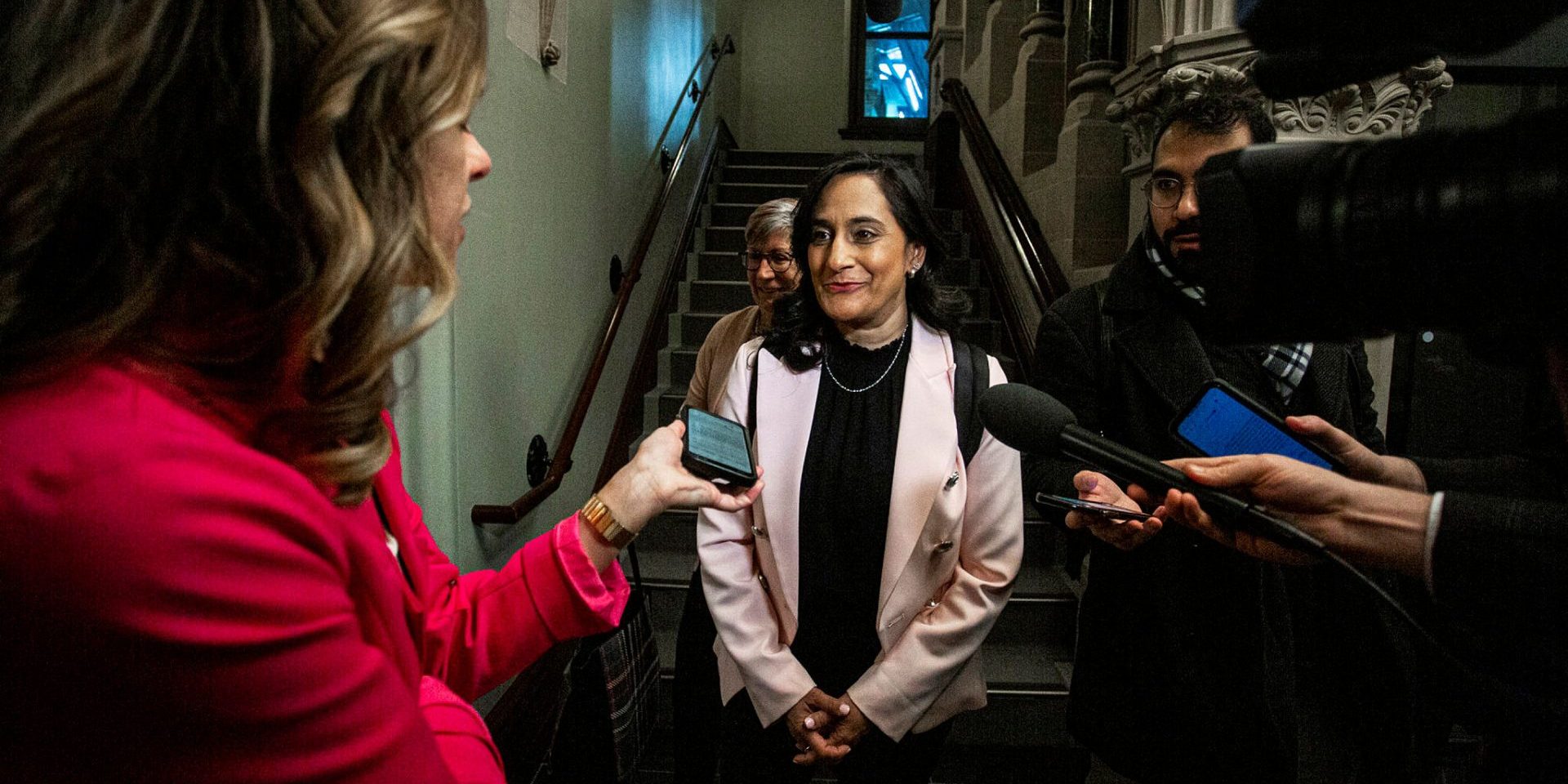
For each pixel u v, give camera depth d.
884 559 1.44
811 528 1.46
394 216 0.43
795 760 1.40
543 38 2.66
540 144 2.67
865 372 1.53
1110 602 1.45
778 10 8.49
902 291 1.53
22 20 0.36
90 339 0.38
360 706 0.43
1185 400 1.35
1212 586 1.34
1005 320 3.99
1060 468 1.54
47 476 0.36
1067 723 1.53
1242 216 0.45
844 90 8.48
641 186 4.13
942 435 1.45
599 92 3.36
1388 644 1.25
